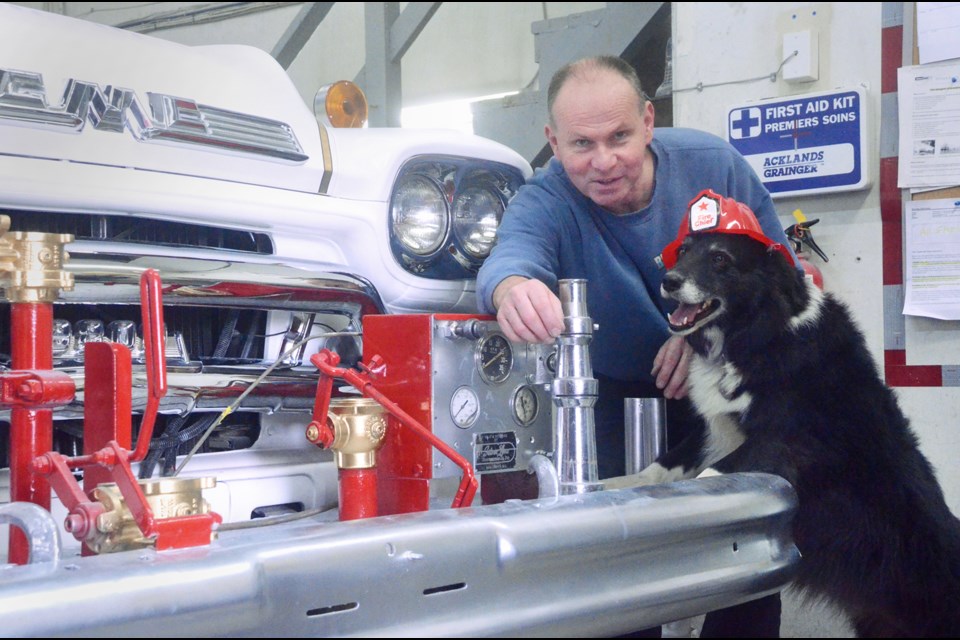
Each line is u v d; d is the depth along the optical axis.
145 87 1.61
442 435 1.56
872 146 2.71
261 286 1.68
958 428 2.60
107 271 1.49
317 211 1.82
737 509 1.50
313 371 1.81
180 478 1.13
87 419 1.27
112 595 0.90
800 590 2.18
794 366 2.14
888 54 2.68
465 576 1.15
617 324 2.31
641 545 1.33
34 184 1.46
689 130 2.39
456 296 2.07
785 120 2.82
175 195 1.62
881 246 2.71
